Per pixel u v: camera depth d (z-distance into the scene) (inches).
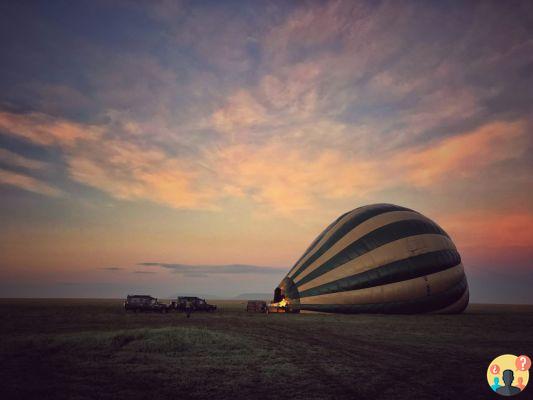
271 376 477.7
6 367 504.7
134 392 401.1
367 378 476.4
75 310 1984.5
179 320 1318.9
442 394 414.3
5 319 1274.6
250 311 2060.8
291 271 1700.3
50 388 410.6
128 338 726.5
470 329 1069.1
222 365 536.4
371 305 1533.0
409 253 1568.7
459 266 1740.9
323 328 1042.1
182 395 392.8
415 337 876.0
